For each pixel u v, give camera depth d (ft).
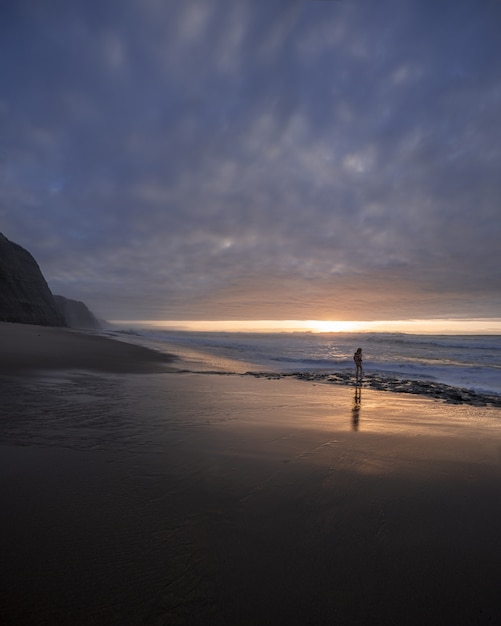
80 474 10.79
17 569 6.30
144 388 28.19
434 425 19.74
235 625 5.34
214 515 8.63
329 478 11.29
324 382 40.50
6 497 9.12
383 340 136.67
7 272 165.68
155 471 11.28
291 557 7.07
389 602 5.94
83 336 94.17
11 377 29.27
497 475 12.00
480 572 6.79
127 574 6.33
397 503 9.70
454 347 110.73
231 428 16.99
